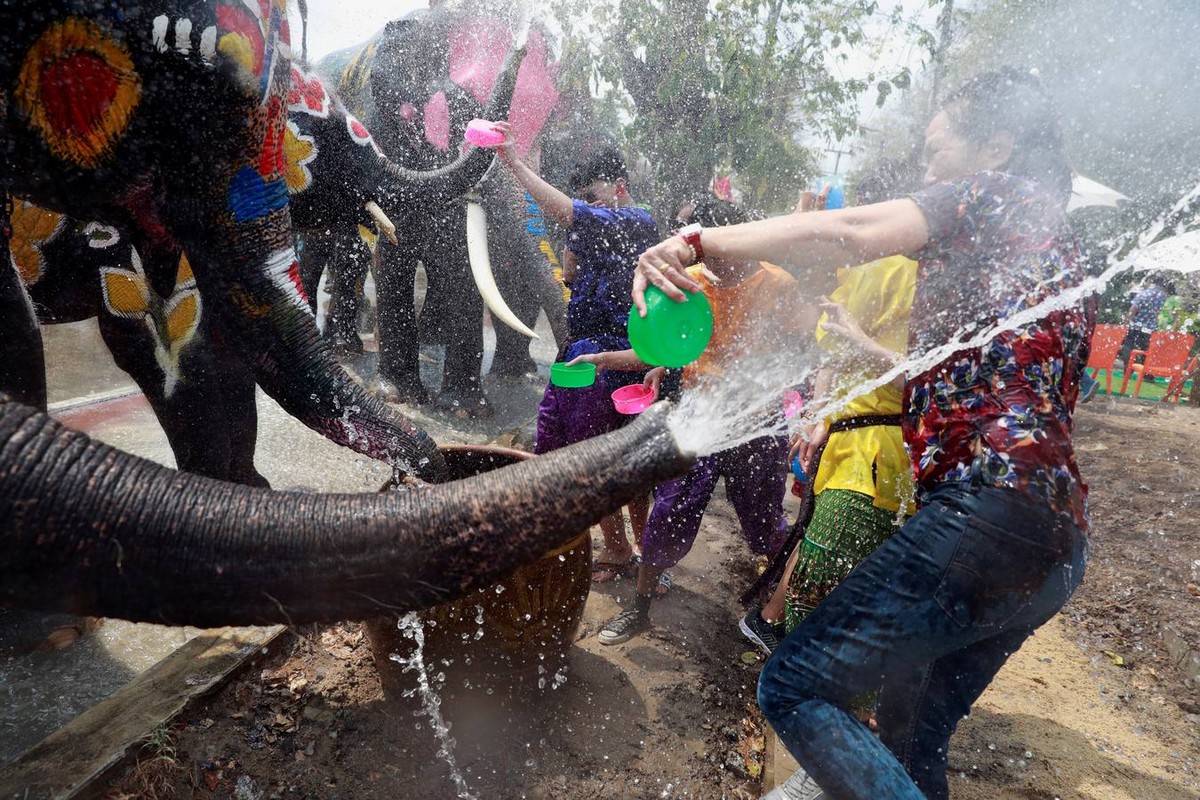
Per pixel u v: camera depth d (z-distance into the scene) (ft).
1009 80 6.25
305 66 11.89
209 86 6.46
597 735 8.38
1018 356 5.65
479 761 7.75
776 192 20.42
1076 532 5.64
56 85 5.90
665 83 19.52
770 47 19.42
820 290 7.95
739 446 9.84
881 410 7.48
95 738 6.99
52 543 3.84
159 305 9.56
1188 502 17.07
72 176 6.46
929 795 6.77
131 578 3.94
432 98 16.46
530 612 7.72
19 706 7.80
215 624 4.12
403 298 17.04
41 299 9.67
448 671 7.81
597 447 4.17
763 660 10.21
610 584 11.45
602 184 11.44
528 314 20.61
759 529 10.47
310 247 20.20
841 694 5.80
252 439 10.76
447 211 14.30
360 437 7.69
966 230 5.63
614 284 10.03
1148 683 10.50
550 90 17.98
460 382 17.79
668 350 6.22
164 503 4.00
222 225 7.27
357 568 4.06
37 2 5.57
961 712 6.64
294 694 8.17
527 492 4.10
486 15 17.34
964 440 5.70
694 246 5.92
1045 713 9.45
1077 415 25.58
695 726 8.80
